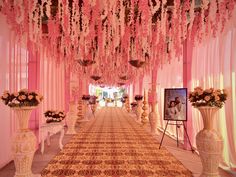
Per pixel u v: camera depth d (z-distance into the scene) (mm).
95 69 13500
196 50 6723
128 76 15008
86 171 4598
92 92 29906
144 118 11641
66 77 13180
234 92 4801
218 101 4180
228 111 4965
